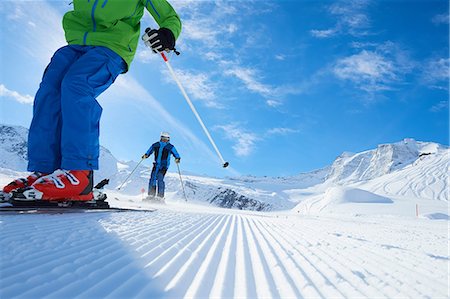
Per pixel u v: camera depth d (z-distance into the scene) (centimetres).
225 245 192
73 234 169
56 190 246
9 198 236
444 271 145
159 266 124
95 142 272
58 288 92
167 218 312
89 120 267
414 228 596
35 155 269
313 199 4991
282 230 320
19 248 131
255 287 110
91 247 144
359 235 327
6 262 112
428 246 260
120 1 285
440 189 7550
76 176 257
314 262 157
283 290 108
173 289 100
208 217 404
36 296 85
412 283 122
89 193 272
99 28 292
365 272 139
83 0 289
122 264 122
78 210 260
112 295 90
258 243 211
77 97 262
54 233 165
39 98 273
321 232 320
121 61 296
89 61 273
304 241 234
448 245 277
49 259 119
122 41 293
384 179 9288
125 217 269
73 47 290
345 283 119
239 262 148
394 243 264
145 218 282
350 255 182
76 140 259
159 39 286
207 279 114
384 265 156
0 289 88
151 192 864
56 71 279
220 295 99
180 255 148
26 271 104
